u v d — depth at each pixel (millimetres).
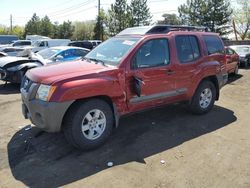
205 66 6590
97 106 4879
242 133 5781
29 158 4699
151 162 4547
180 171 4293
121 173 4234
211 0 42594
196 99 6609
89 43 26797
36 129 5875
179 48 6152
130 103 5336
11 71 10094
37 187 3922
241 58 17516
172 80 5961
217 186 3928
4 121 6496
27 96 4785
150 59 5590
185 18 45406
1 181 4062
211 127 6082
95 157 4707
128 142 5262
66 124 4730
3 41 37531
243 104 8117
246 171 4305
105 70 4965
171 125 6133
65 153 4844
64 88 4500
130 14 45594
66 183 4000
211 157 4730
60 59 12125
